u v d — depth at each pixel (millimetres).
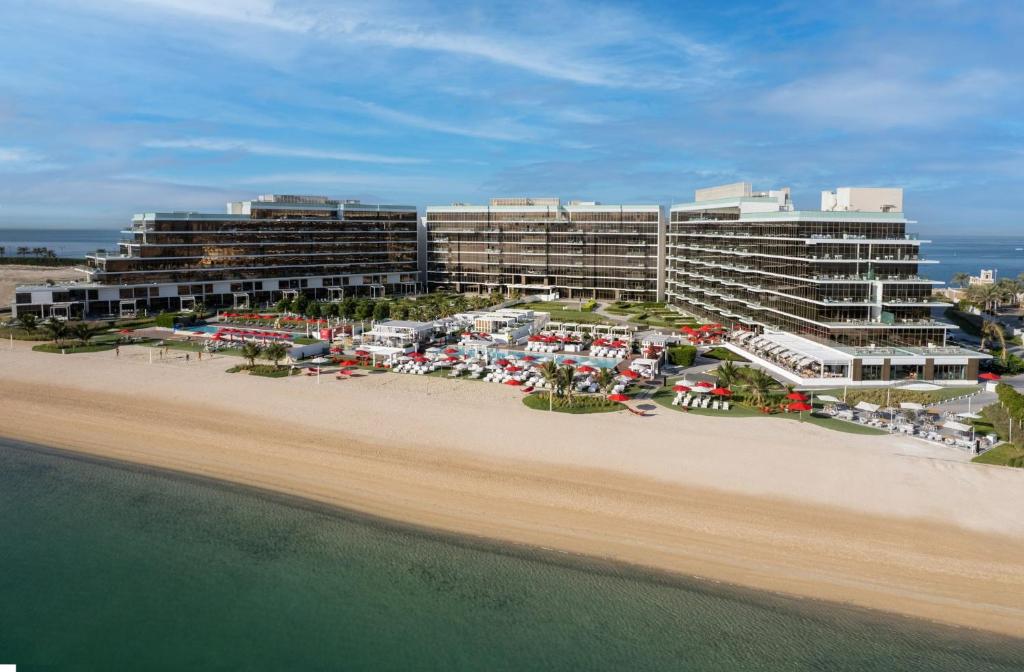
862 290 108938
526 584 50062
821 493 60875
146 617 47938
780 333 120812
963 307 175250
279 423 80562
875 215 114188
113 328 146500
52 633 46625
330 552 54438
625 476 65000
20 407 87562
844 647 43094
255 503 62062
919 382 98125
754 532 55031
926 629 44594
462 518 58500
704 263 163500
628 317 170625
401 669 42812
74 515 60812
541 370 90188
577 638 44781
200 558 54188
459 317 145125
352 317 159375
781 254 122812
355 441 74562
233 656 44281
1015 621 45031
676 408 86188
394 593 49562
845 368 99500
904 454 69312
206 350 123750
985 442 72312
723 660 42594
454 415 83125
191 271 179500
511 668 42406
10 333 139125
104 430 79500
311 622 46969
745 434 75812
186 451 73125
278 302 173625
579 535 55562
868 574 49750
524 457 69688
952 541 53188
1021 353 123312
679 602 47688
